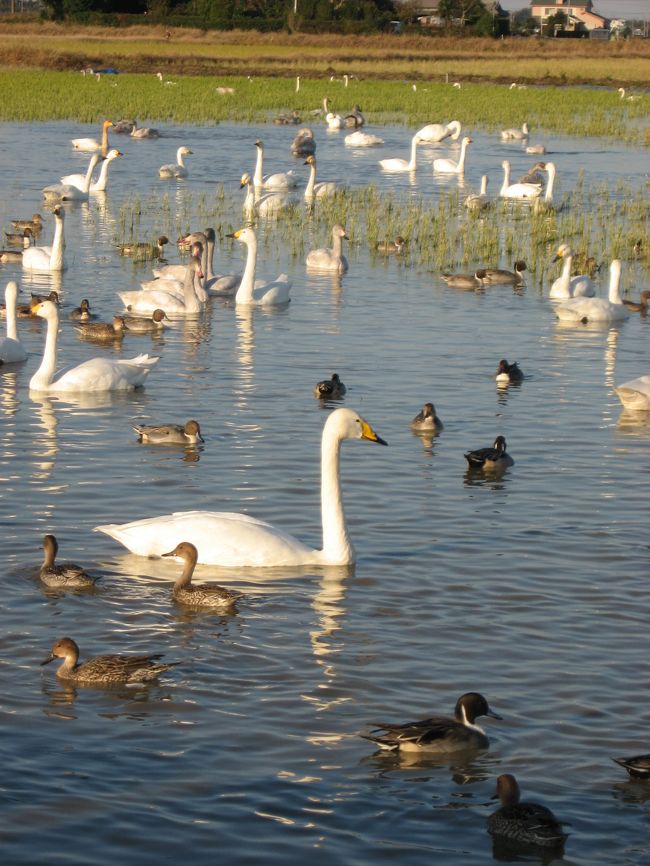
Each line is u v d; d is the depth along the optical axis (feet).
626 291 135.33
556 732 43.93
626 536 63.10
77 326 108.17
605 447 79.00
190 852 37.01
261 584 56.54
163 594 55.26
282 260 145.79
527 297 130.00
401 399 89.40
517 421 84.58
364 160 242.99
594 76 422.41
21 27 507.30
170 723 44.16
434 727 42.14
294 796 39.93
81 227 161.68
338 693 46.42
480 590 56.03
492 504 67.67
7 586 55.42
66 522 63.46
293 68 417.90
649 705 45.83
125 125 267.18
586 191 200.64
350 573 57.88
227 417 83.66
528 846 37.37
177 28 523.70
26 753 41.93
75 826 38.04
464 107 330.13
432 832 38.32
